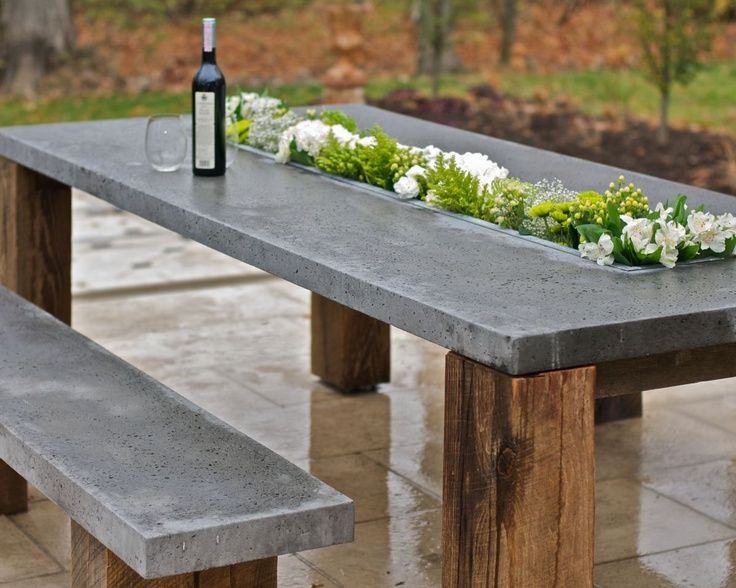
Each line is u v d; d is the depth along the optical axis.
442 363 5.64
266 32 15.84
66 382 3.45
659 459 4.52
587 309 2.67
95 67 13.91
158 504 2.69
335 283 3.00
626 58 14.85
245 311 6.29
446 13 12.79
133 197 3.90
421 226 3.47
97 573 2.81
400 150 3.98
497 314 2.63
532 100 12.38
